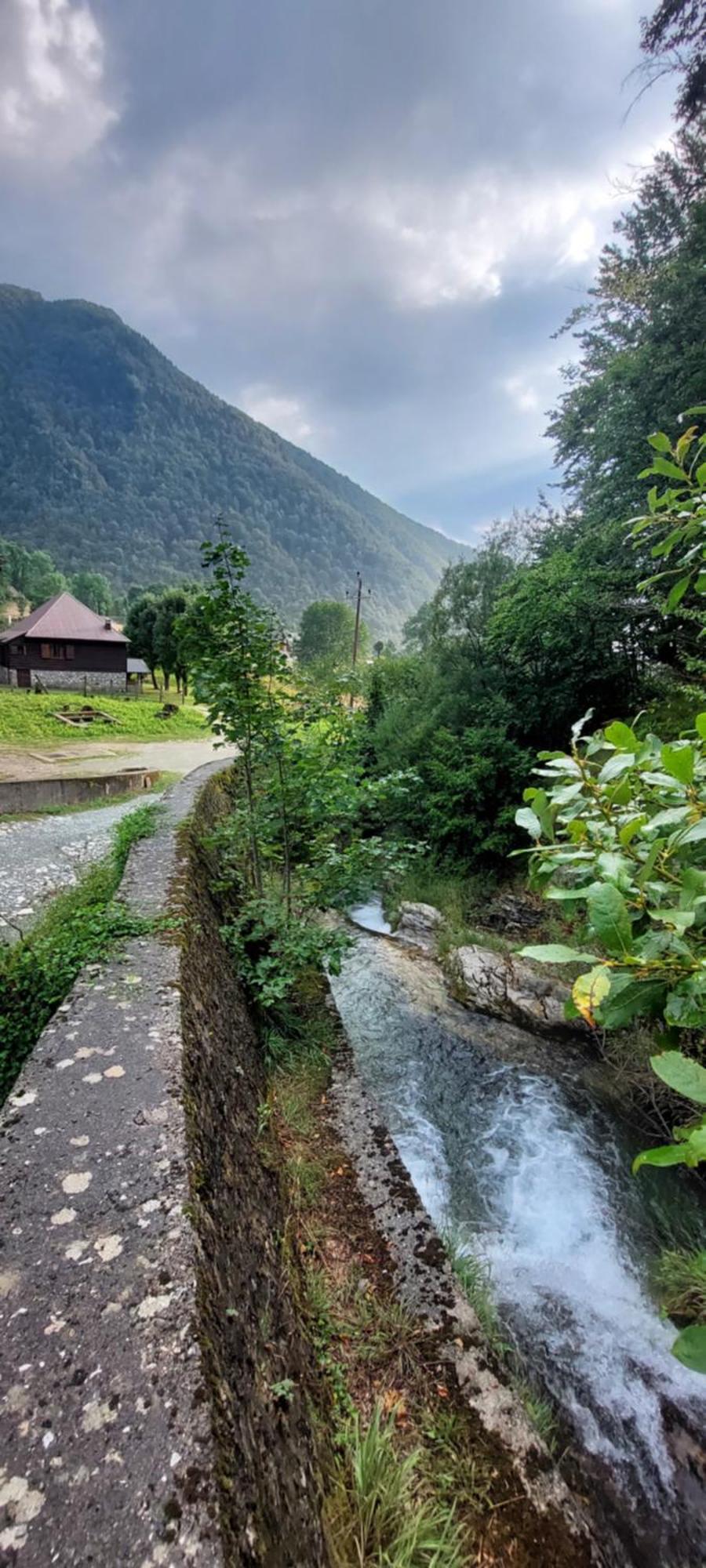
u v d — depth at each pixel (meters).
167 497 190.25
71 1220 1.29
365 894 4.11
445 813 8.21
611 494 7.21
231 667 3.48
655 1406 2.55
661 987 0.97
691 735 1.46
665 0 5.16
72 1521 0.81
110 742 16.56
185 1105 1.70
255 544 165.12
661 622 6.71
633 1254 3.32
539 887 1.48
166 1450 0.90
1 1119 1.59
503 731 8.09
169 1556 0.77
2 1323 1.07
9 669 27.53
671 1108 4.31
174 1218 1.32
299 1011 4.25
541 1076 4.78
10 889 6.06
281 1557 1.00
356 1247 2.51
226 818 4.49
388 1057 4.84
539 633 7.53
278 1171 2.58
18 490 172.75
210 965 3.08
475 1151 3.98
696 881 1.00
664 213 6.96
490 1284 2.93
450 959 6.31
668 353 6.10
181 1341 1.06
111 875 4.45
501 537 10.52
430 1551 1.55
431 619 10.98
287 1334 1.71
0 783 9.29
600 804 1.38
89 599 71.94
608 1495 2.19
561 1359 2.71
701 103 5.82
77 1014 2.12
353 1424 1.79
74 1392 0.97
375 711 11.28
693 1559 2.06
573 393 8.34
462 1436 1.90
